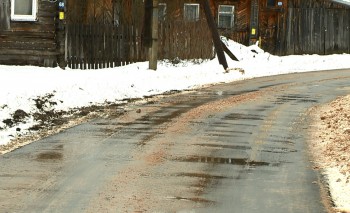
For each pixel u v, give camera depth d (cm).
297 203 1045
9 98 1842
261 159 1382
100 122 1795
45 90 2066
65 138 1548
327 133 1709
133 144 1498
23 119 1738
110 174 1209
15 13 3025
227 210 997
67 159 1323
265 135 1667
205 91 2642
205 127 1759
